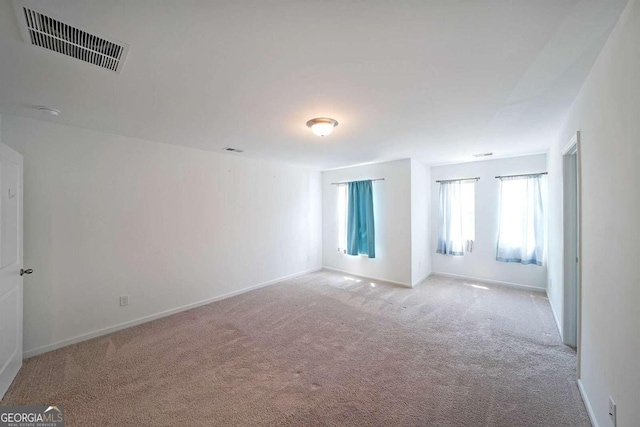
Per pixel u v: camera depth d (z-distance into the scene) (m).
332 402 1.85
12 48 1.33
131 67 1.53
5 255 2.01
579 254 1.99
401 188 4.61
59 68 1.54
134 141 3.11
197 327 3.04
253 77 1.67
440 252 5.14
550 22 1.19
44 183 2.51
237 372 2.20
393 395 1.92
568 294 2.62
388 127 2.69
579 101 1.94
